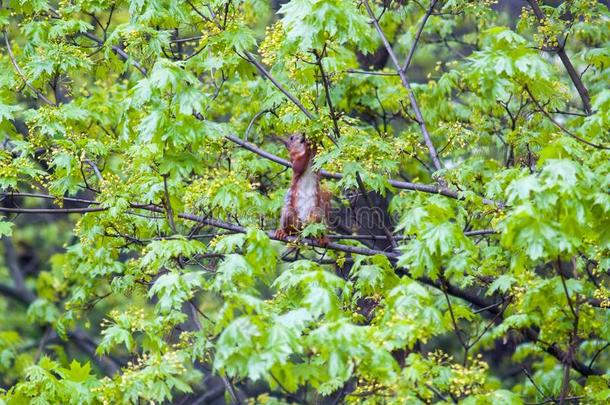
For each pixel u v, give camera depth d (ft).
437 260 31.60
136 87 37.81
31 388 35.73
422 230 31.68
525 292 35.32
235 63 42.91
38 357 71.36
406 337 29.22
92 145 42.75
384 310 33.42
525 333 45.91
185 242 37.01
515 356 55.16
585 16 46.26
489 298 56.29
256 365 25.96
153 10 43.29
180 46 54.03
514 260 32.07
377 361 27.96
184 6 44.04
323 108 42.96
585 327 37.63
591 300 39.68
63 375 37.06
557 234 28.91
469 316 36.96
